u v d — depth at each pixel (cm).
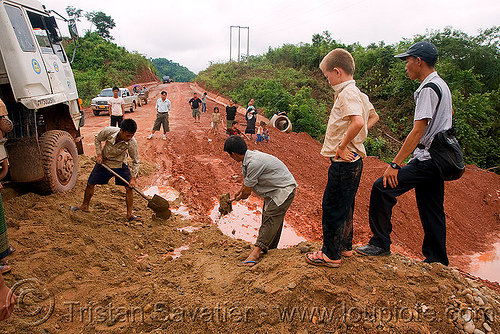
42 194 563
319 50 3328
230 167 945
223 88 3419
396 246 647
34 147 522
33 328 284
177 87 4916
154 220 545
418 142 309
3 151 449
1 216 259
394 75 2266
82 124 752
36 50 542
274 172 374
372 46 3095
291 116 1853
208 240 491
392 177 325
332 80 288
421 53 313
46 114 664
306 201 755
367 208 789
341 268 316
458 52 2225
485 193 1116
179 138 1277
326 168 1115
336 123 288
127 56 4956
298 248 385
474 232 834
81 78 3166
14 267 355
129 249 442
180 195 698
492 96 1938
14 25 497
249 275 335
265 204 390
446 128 308
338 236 307
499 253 728
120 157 500
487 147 1794
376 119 310
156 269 403
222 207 419
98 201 571
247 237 547
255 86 2817
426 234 350
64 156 584
